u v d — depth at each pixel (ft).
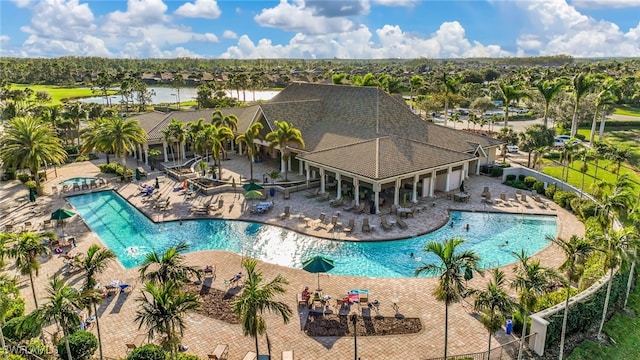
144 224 151.02
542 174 185.88
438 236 138.21
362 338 84.74
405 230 140.26
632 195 107.14
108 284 102.53
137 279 107.96
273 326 88.28
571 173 208.33
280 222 148.25
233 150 255.70
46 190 187.32
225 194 179.32
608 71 616.80
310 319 90.48
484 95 487.20
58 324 85.35
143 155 236.63
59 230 141.90
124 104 505.66
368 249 129.49
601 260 101.50
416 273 74.90
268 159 234.17
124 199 175.42
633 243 83.66
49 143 183.93
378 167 153.48
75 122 272.51
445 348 73.61
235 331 87.20
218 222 151.12
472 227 145.59
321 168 170.50
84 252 124.67
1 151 173.68
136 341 81.87
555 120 333.42
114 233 143.33
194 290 102.27
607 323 91.20
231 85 522.88
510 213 156.35
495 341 83.41
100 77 591.37
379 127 197.16
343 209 158.81
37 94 474.08
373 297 99.04
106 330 87.30
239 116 260.83
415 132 200.95
